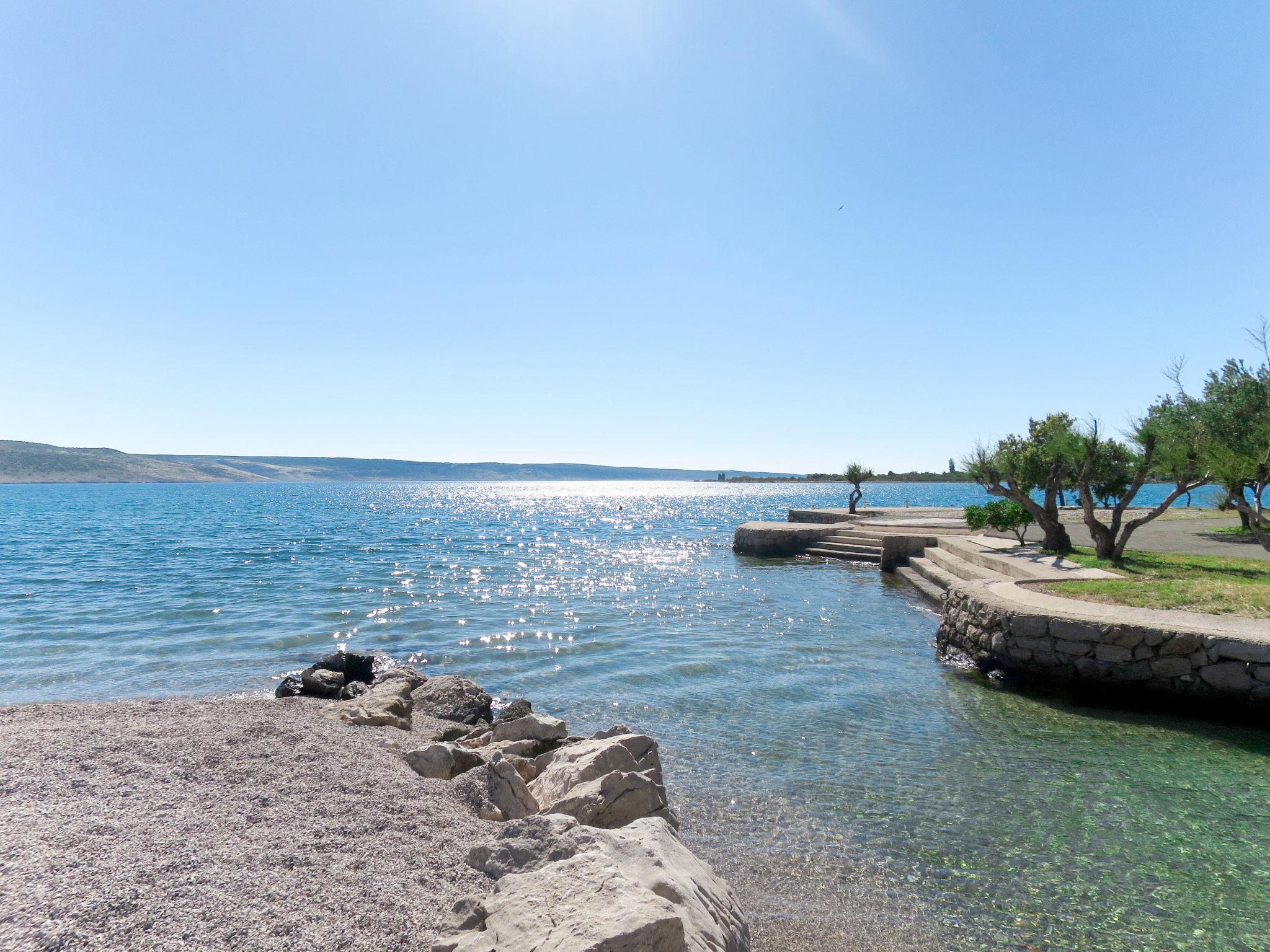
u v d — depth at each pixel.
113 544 41.53
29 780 5.34
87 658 14.30
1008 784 7.90
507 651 15.04
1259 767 8.38
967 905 5.53
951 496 125.44
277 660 14.37
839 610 19.84
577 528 63.41
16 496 145.88
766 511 97.56
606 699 11.48
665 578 27.41
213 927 3.51
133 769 5.72
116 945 3.29
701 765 8.53
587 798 5.34
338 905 3.86
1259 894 5.69
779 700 11.30
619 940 3.11
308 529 57.03
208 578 26.55
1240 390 23.84
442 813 5.48
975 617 13.21
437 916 3.82
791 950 4.90
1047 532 20.53
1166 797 7.55
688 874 4.23
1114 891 5.74
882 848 6.42
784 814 7.14
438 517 82.19
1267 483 15.27
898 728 9.89
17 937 3.26
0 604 20.41
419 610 20.02
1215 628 10.64
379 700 10.03
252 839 4.58
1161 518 34.12
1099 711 10.63
